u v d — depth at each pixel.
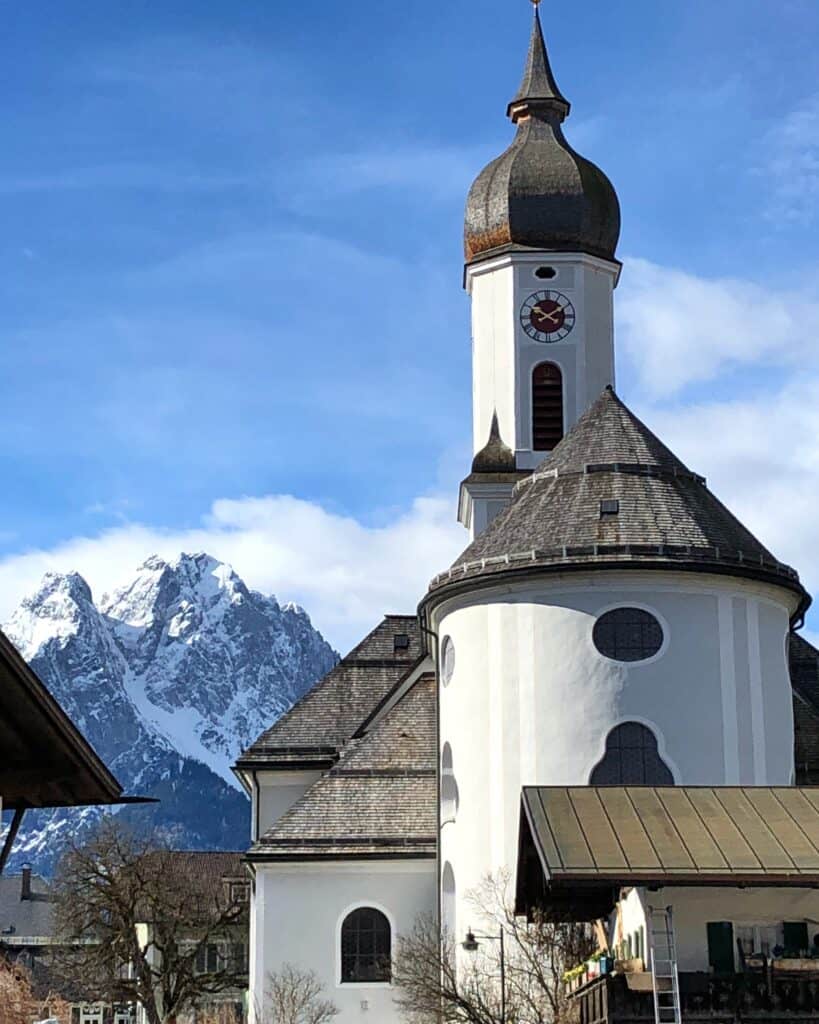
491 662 49.50
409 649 67.50
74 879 73.94
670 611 48.41
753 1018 33.12
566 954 41.94
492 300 68.06
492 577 49.31
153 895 71.38
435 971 47.53
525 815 35.25
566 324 67.44
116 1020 86.25
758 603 49.41
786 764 49.06
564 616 48.66
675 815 34.66
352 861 54.00
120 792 22.66
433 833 54.38
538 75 71.81
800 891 34.41
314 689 66.31
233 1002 80.31
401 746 56.38
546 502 50.72
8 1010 29.61
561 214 68.00
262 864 54.09
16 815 22.58
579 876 32.03
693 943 34.16
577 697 48.16
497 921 47.16
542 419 66.81
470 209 69.12
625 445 51.84
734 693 48.31
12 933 120.94
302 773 64.56
